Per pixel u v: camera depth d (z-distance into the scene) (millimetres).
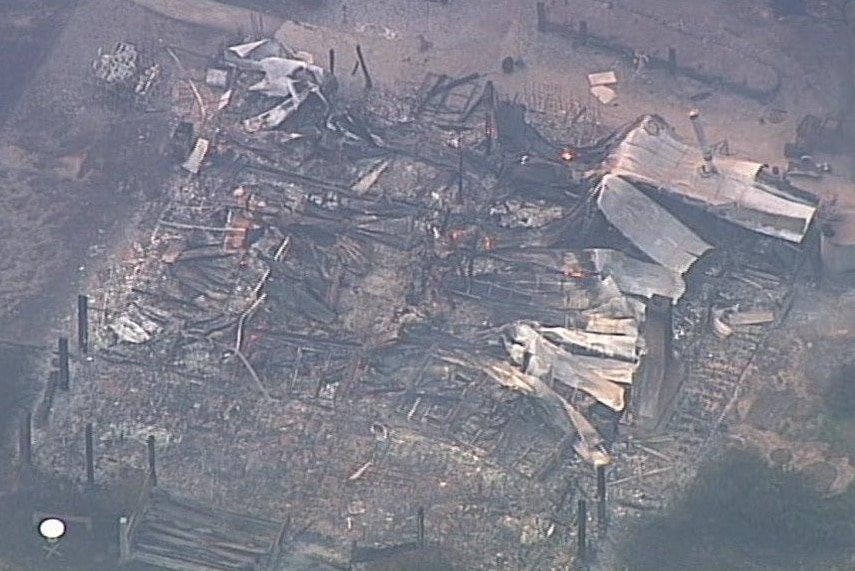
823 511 166000
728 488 167750
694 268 189000
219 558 164250
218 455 173750
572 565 164250
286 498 170000
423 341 182750
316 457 173375
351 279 188625
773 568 163750
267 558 164250
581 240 190750
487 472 171875
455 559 164125
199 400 178500
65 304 188000
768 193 193875
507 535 166750
